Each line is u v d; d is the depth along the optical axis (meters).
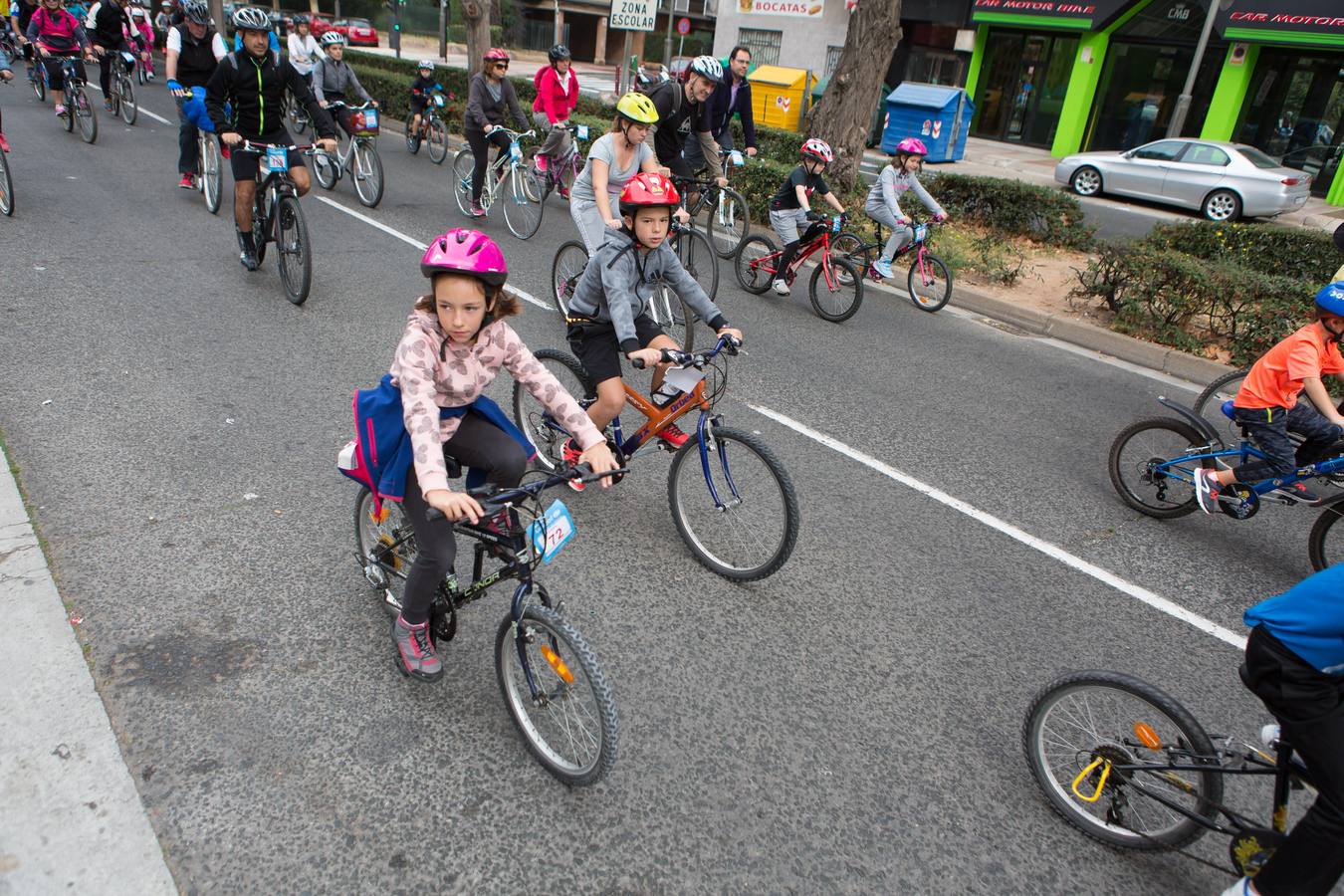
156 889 2.32
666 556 4.15
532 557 2.74
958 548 4.53
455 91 18.16
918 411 6.27
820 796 2.87
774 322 8.12
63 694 2.90
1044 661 3.68
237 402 5.17
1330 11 18.30
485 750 2.91
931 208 8.96
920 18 24.62
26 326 5.95
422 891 2.40
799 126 22.91
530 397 5.05
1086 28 21.80
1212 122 20.91
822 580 4.11
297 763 2.78
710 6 50.47
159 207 9.34
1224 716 3.46
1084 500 5.20
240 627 3.34
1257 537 4.96
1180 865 2.78
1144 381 7.50
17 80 18.08
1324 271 10.34
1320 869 2.18
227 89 6.85
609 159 6.45
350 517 4.14
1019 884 2.64
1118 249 8.57
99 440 4.58
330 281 7.62
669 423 4.16
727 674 3.40
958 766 3.07
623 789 2.81
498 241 9.77
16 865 2.33
